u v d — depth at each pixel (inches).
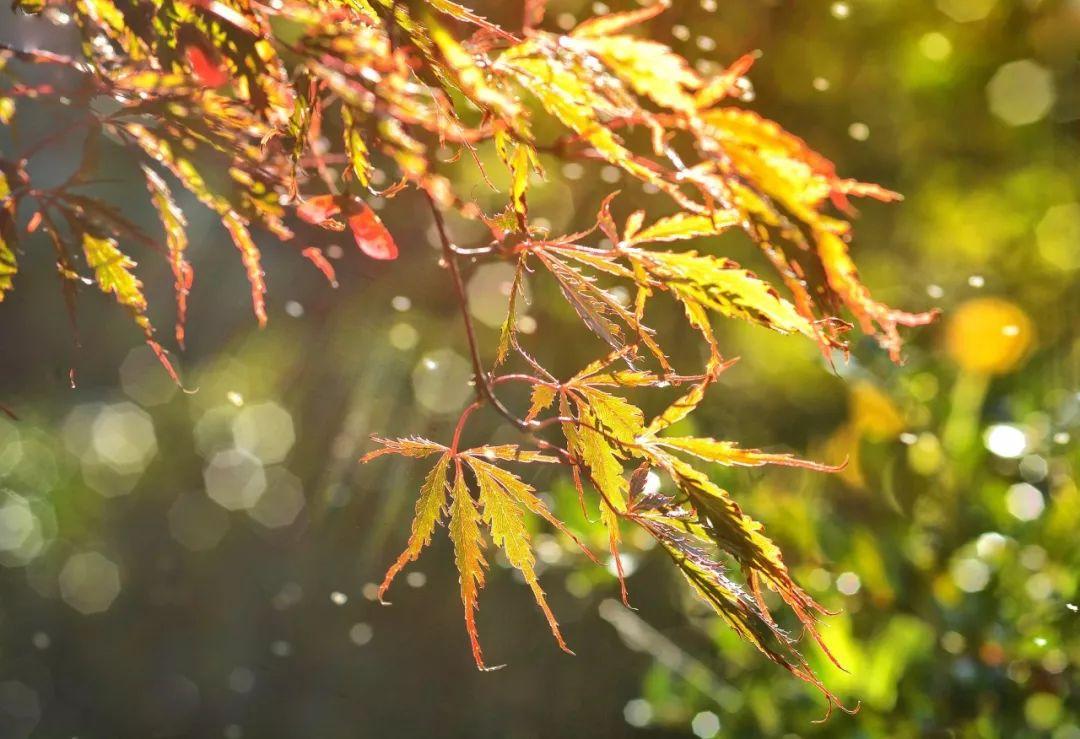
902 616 101.3
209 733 238.4
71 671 272.8
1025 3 171.3
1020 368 117.4
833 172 47.5
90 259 54.2
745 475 109.1
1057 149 180.1
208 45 49.5
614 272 47.6
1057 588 98.2
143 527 283.9
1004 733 94.3
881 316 47.9
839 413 146.2
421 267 159.2
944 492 106.8
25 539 295.6
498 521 50.1
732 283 47.1
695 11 131.8
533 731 184.4
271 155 54.8
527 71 44.3
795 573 101.8
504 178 138.1
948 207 178.4
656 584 161.5
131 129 52.3
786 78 152.0
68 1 50.6
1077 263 169.6
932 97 175.0
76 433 295.6
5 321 240.2
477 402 49.1
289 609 222.2
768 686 101.7
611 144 44.7
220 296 222.7
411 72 43.3
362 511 186.1
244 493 262.5
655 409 145.3
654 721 113.5
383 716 201.9
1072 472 103.8
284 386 225.9
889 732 95.7
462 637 195.6
